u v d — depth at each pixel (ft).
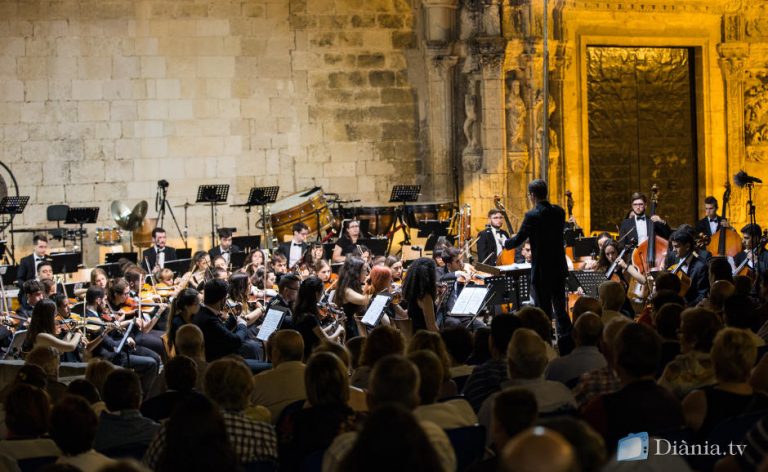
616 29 81.56
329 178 78.95
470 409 21.53
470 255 72.90
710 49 83.61
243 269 59.47
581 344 25.88
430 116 79.00
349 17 78.84
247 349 45.44
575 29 80.59
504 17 77.87
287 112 78.23
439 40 77.61
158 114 76.07
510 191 78.54
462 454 19.33
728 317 27.78
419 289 41.60
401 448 11.47
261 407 22.57
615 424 19.12
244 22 77.25
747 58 83.46
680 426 19.17
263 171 77.97
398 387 17.47
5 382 36.60
